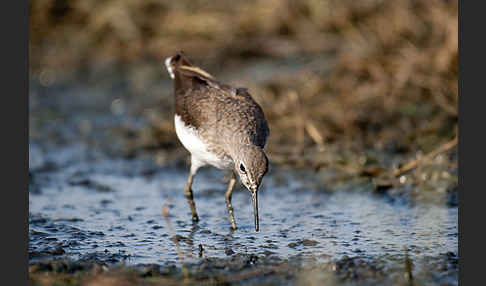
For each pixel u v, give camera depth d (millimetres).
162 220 12062
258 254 10242
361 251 10281
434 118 15547
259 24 20781
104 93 19766
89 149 16234
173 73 13445
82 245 10727
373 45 18109
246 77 18781
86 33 21859
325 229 11344
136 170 14922
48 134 17172
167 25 21359
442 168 13477
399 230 11188
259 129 11656
